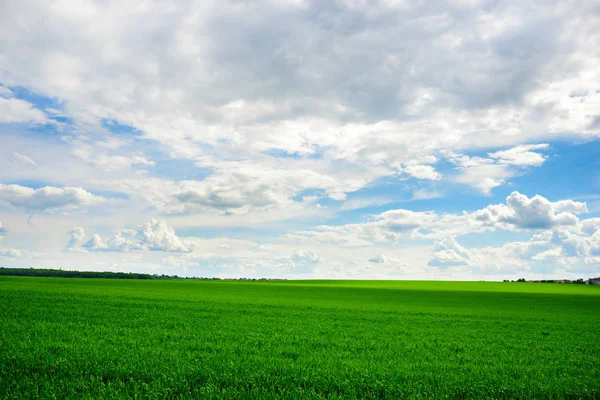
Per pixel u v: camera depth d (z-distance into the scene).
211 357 13.84
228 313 30.34
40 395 9.48
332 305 42.50
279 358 14.12
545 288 108.62
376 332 22.44
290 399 9.77
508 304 50.78
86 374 11.29
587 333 24.44
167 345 16.19
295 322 26.00
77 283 80.44
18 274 148.38
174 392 10.25
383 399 10.50
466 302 52.88
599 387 11.64
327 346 17.58
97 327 20.33
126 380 11.18
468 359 15.52
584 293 85.62
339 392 10.77
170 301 39.88
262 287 89.38
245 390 10.41
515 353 17.11
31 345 14.52
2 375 11.06
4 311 26.16
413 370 13.16
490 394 11.07
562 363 15.24
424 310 38.84
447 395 10.52
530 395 10.88
